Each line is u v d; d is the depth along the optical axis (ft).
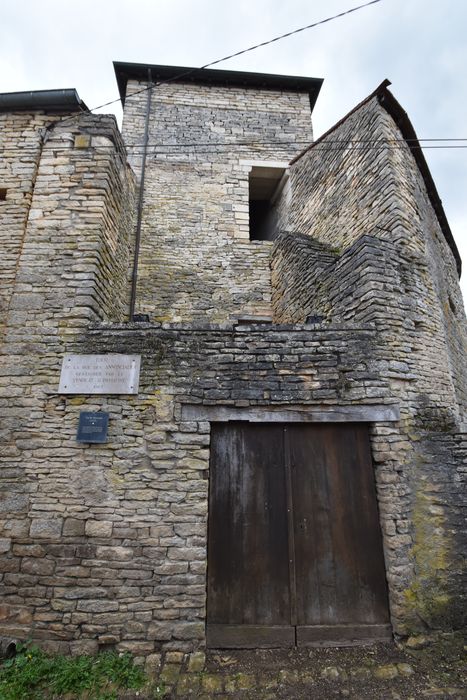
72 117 17.54
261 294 27.37
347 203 21.30
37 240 15.72
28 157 17.01
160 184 29.40
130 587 12.14
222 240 28.48
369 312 14.79
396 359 14.32
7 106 17.60
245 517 13.09
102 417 13.32
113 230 17.83
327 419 13.57
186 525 12.59
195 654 11.66
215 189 29.86
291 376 13.79
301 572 12.78
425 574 12.62
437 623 12.24
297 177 28.71
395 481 13.16
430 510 13.15
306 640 12.28
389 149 18.57
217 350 14.05
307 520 13.15
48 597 12.08
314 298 19.24
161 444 13.16
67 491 12.80
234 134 31.96
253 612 12.46
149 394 13.58
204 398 13.52
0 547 12.41
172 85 32.73
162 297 26.76
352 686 10.66
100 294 15.96
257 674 11.16
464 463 13.67
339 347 14.14
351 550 12.98
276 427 13.79
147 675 11.02
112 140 17.48
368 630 12.39
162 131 31.17
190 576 12.26
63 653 11.62
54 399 13.62
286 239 24.31
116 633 11.83
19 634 11.79
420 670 11.19
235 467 13.46
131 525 12.54
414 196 19.24
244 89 33.53
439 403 14.82
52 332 14.38
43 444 13.17
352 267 16.05
